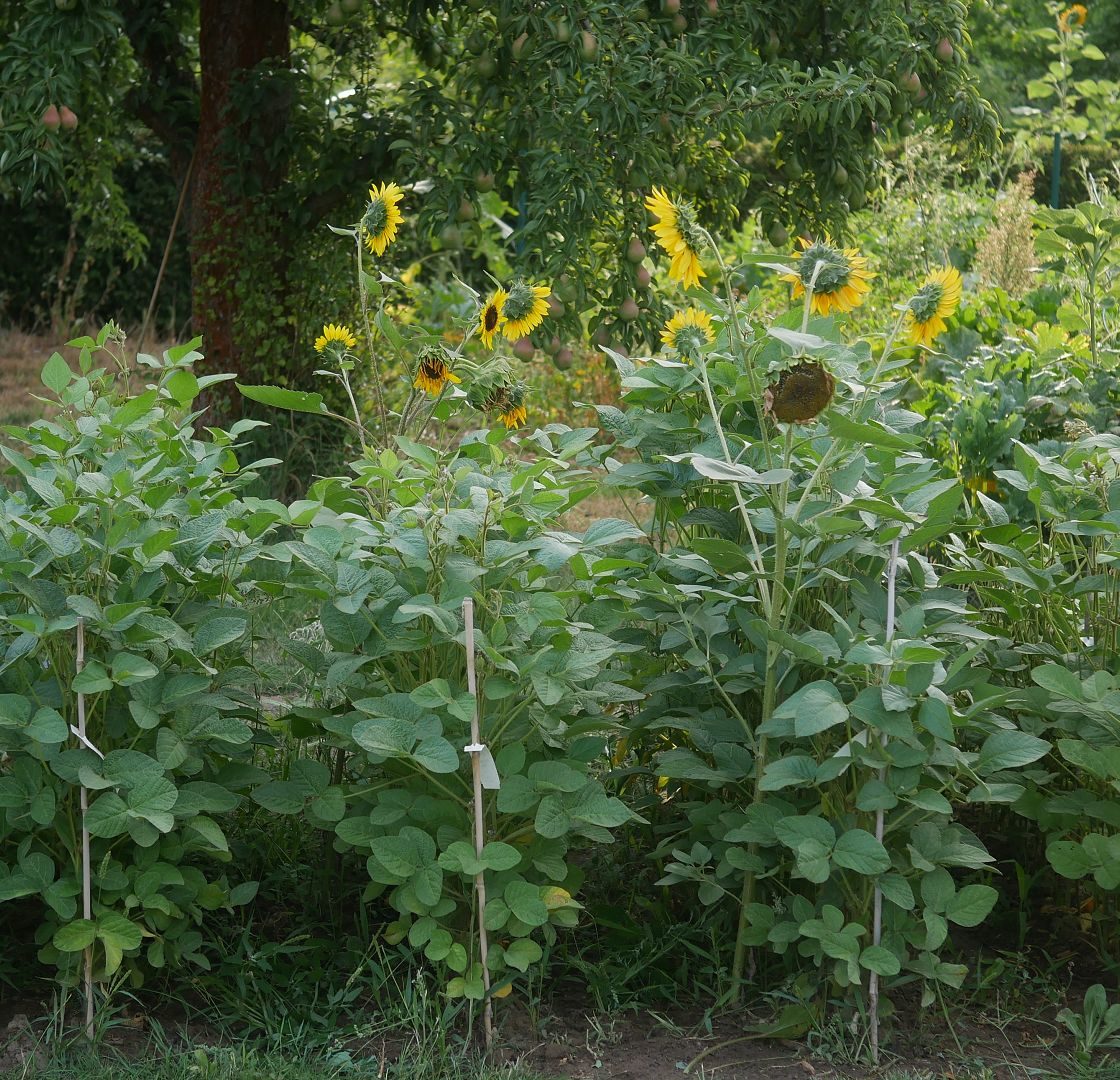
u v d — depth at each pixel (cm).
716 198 637
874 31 567
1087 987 282
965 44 616
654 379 298
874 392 280
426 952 248
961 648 287
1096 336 460
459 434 428
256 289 675
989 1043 260
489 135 546
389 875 255
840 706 234
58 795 254
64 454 283
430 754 241
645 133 512
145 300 1189
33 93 498
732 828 266
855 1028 254
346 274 694
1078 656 294
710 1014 267
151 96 718
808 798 274
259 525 283
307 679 355
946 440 423
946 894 249
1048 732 306
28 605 263
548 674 254
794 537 277
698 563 273
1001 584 328
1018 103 1530
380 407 340
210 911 293
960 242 864
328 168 673
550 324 524
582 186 501
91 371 324
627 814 256
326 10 676
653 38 529
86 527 269
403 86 582
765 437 260
